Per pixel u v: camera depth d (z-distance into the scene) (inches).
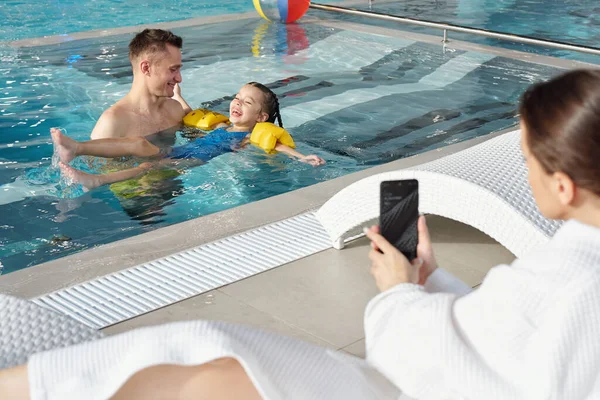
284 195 148.6
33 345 77.5
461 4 404.5
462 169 118.2
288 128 195.5
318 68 258.4
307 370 61.6
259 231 132.6
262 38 306.5
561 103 48.9
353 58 272.5
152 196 153.2
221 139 183.8
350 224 122.0
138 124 186.2
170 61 186.5
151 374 60.5
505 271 52.3
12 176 161.6
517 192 110.5
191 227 133.9
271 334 61.9
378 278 62.9
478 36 312.3
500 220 107.6
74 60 266.5
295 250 125.8
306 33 316.5
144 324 103.4
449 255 125.0
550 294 49.6
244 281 115.5
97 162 169.3
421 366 54.0
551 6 395.5
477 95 224.1
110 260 121.4
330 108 212.2
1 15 365.1
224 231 132.5
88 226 139.6
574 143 48.2
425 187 114.8
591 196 50.5
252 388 61.8
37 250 130.0
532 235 104.1
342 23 337.7
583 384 48.4
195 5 407.8
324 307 108.3
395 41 300.7
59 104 214.5
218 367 61.1
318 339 100.0
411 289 58.1
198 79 243.0
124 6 401.4
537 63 262.1
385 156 174.7
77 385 58.8
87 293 111.3
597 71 49.9
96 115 205.2
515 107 211.5
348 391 62.9
